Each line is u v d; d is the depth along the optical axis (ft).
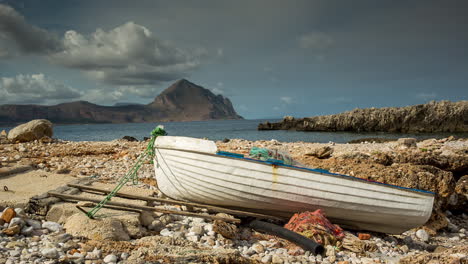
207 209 22.15
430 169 30.89
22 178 24.21
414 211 22.44
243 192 20.39
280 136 147.84
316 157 39.06
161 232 17.80
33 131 59.11
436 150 54.24
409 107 183.62
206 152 19.92
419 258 16.21
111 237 15.56
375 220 22.61
